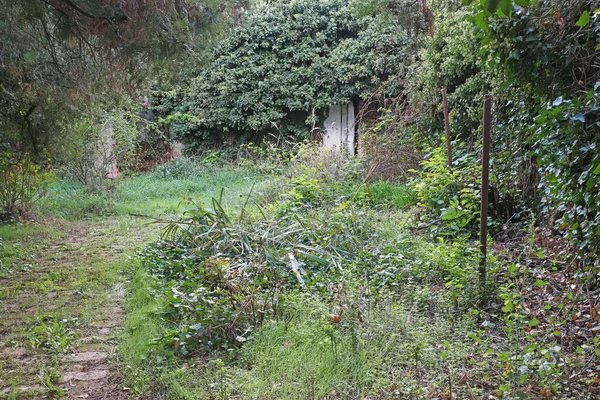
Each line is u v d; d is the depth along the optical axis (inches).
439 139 386.6
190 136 660.1
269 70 615.8
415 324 155.8
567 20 184.1
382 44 553.6
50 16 220.7
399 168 390.6
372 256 220.8
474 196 248.1
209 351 149.6
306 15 603.2
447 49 359.9
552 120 174.1
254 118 618.8
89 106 275.3
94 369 143.7
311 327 151.1
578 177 177.6
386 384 125.2
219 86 625.3
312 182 318.3
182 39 222.4
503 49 200.4
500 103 286.0
